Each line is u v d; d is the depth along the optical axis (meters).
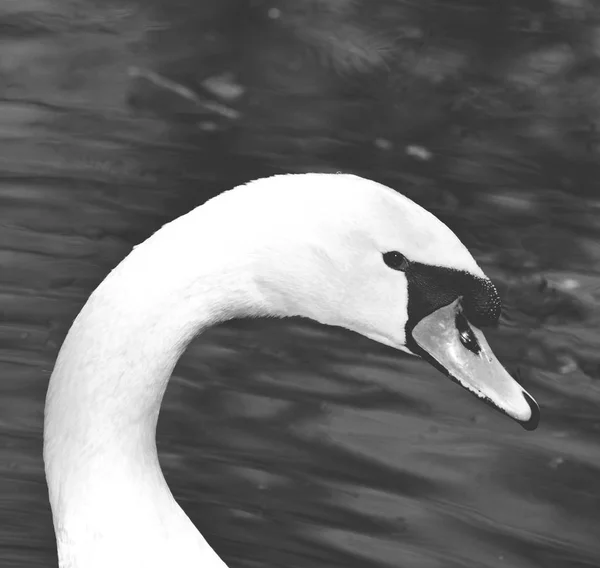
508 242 10.24
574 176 11.19
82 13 13.19
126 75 12.18
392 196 5.22
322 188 5.13
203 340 9.06
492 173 11.18
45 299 9.20
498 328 9.34
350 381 8.68
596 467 7.98
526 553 7.34
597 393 8.65
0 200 10.22
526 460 8.03
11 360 8.73
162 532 5.19
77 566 5.09
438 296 5.39
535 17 13.70
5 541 7.67
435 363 5.50
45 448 5.17
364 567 7.28
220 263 4.95
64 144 11.04
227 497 7.80
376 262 5.23
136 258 4.96
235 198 5.05
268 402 8.48
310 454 8.07
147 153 11.02
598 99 12.38
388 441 8.16
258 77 12.38
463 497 7.75
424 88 12.43
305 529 7.56
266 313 5.14
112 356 4.95
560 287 9.73
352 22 13.40
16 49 12.41
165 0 13.58
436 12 13.70
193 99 11.93
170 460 8.06
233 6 13.55
